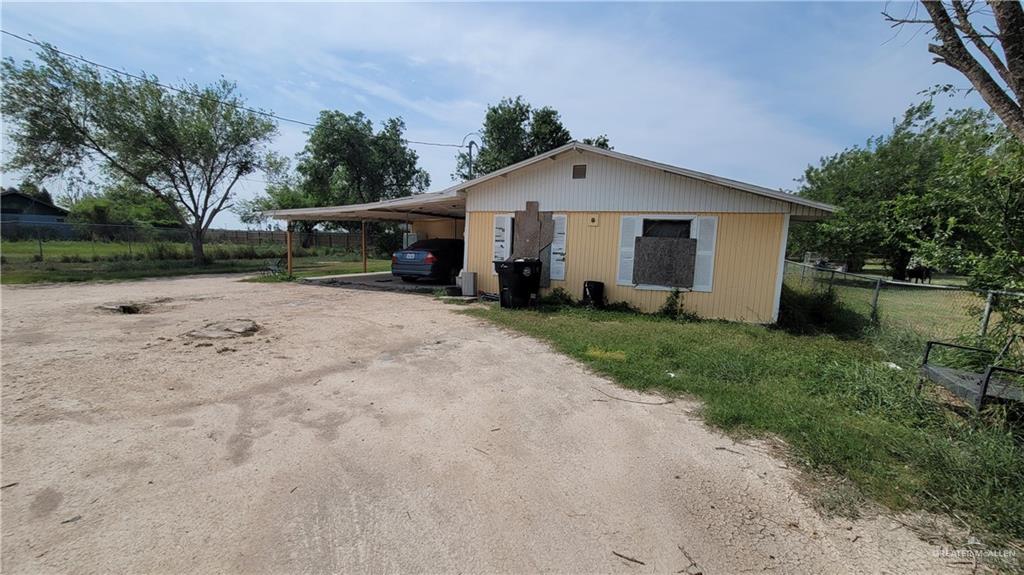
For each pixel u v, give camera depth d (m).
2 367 4.32
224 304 8.82
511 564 1.88
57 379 4.01
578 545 2.01
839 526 2.20
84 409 3.37
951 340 5.12
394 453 2.83
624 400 3.88
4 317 6.97
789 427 3.26
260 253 23.48
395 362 4.91
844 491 2.48
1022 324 4.33
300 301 9.40
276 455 2.76
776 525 2.19
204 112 18.30
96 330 6.07
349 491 2.39
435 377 4.41
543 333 6.42
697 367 4.74
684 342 5.94
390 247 28.03
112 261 18.17
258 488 2.39
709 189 8.17
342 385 4.10
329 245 30.88
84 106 15.76
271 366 4.62
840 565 1.92
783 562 1.93
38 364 4.44
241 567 1.81
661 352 5.34
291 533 2.04
